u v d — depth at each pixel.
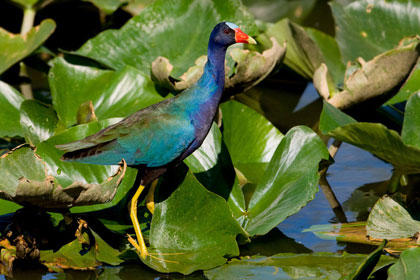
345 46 12.84
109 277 7.09
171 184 7.68
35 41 11.51
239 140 10.37
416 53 9.34
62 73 10.98
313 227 8.38
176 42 11.75
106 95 10.60
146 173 7.80
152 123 7.64
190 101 7.86
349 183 9.85
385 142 8.09
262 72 10.14
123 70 10.75
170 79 10.17
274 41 10.23
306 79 13.22
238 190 8.36
